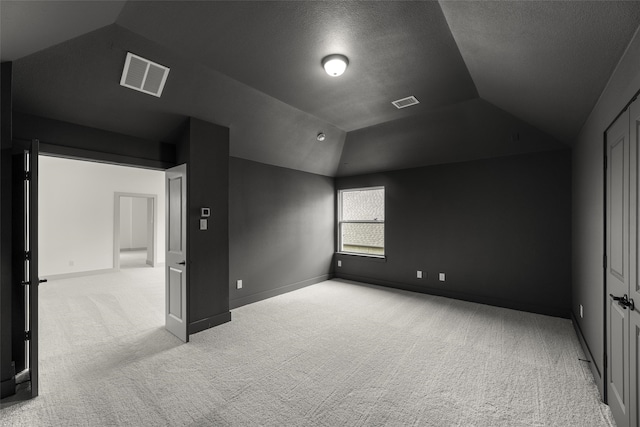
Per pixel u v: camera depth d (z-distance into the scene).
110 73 2.36
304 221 5.07
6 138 1.99
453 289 4.33
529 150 3.67
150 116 2.88
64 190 5.98
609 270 1.87
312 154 4.71
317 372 2.28
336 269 5.76
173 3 1.81
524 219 3.75
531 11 1.47
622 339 1.62
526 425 1.69
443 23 1.96
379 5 1.82
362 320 3.43
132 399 1.94
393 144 4.39
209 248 3.23
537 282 3.65
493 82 2.62
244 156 4.08
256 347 2.73
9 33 1.66
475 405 1.87
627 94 1.51
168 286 3.18
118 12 1.87
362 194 5.54
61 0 1.52
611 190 1.83
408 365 2.38
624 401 1.58
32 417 1.77
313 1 1.80
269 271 4.43
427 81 2.82
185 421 1.73
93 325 3.32
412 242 4.75
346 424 1.71
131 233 11.28
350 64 2.53
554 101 2.44
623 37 1.39
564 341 2.82
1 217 1.98
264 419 1.75
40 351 2.65
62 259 5.95
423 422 1.72
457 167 4.31
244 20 1.97
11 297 2.06
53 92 2.33
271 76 2.76
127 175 6.91
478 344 2.77
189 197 2.97
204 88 2.81
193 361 2.46
